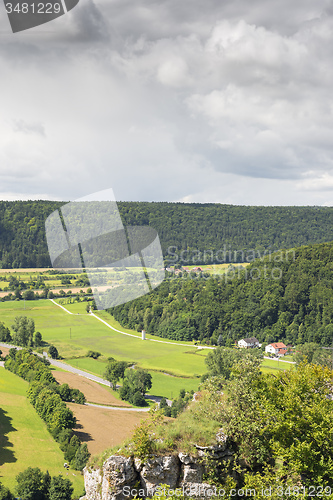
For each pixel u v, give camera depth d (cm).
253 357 2170
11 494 4216
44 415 6638
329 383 2034
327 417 1770
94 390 9075
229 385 2067
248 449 1841
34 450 5591
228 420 1892
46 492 4388
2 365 10088
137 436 1709
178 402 7394
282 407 1898
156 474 1639
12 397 7738
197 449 1714
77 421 6675
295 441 1806
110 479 1627
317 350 8725
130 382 9394
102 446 5769
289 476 1786
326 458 1753
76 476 4981
